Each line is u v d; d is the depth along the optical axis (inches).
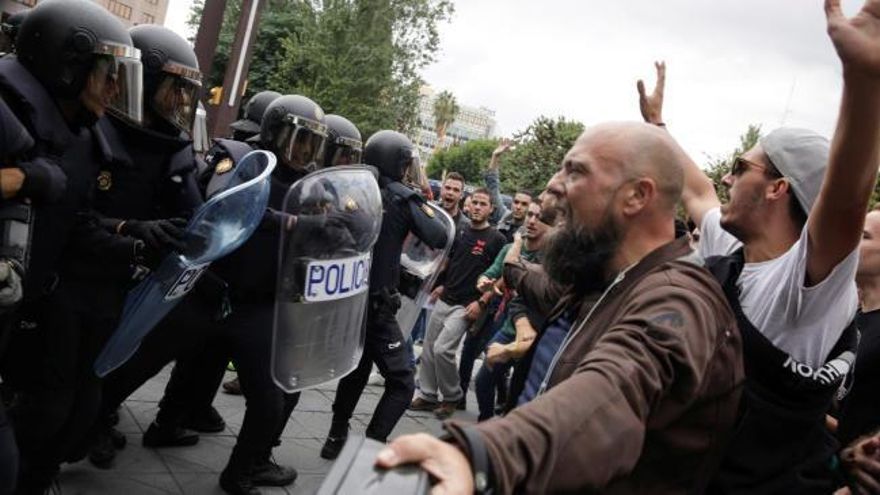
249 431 137.4
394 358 166.2
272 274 133.1
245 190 110.5
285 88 1043.3
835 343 66.1
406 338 183.3
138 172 118.4
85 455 132.4
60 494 126.8
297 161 137.3
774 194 72.6
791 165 71.6
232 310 133.7
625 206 61.4
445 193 259.9
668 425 49.7
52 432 107.0
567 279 65.9
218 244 113.2
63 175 93.5
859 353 90.8
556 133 998.4
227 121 322.7
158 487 139.0
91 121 103.7
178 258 111.3
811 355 65.0
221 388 207.8
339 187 125.5
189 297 129.3
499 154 310.5
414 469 33.6
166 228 109.7
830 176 56.6
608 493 51.9
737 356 55.9
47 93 98.4
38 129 94.3
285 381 123.9
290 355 123.4
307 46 1025.5
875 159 54.8
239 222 113.7
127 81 103.9
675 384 49.1
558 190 65.4
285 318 123.0
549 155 994.1
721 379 54.2
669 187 61.6
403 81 1211.2
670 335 48.9
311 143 136.9
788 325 64.4
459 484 33.7
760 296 68.1
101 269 111.3
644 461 52.6
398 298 168.1
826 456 70.2
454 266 233.6
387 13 1083.3
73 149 101.9
